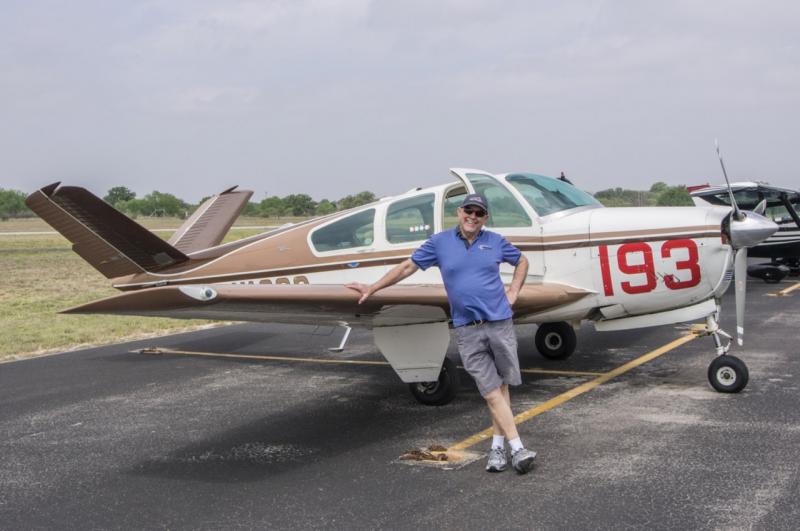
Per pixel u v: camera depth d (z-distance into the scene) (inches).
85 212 270.4
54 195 267.0
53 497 150.6
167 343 353.4
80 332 388.8
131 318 449.1
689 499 132.3
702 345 286.2
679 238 218.5
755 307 396.5
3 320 444.5
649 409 195.6
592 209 242.8
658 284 221.6
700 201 571.2
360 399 227.3
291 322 208.2
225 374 273.6
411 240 246.4
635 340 303.3
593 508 130.6
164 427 202.4
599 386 225.0
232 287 156.9
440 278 240.4
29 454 181.3
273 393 239.6
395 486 147.6
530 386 228.2
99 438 193.6
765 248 552.4
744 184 545.0
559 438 173.0
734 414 187.3
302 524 130.7
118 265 286.2
